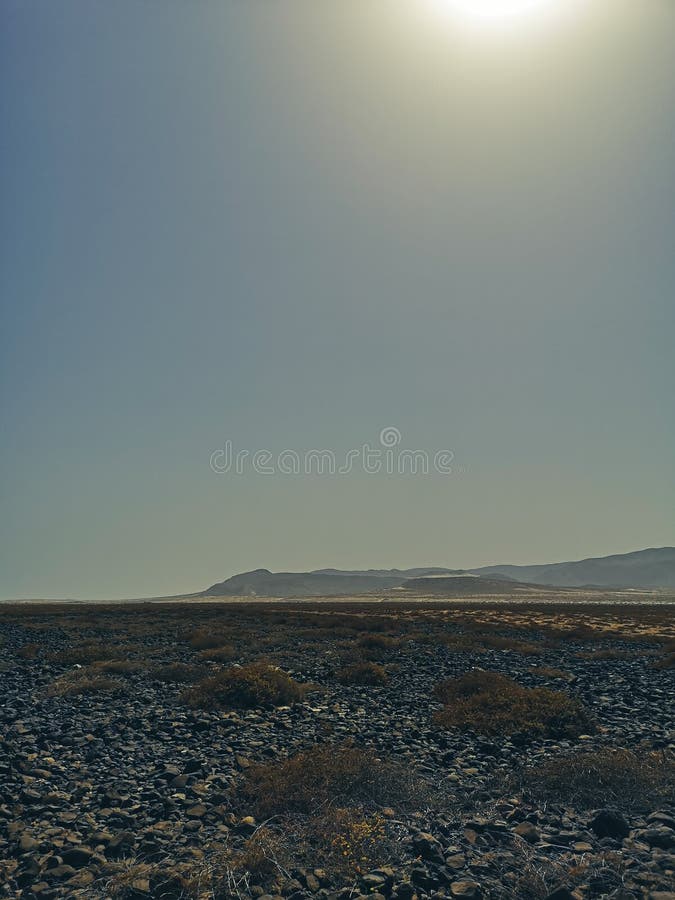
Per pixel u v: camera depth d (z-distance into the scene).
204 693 22.22
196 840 9.74
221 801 11.56
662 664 32.31
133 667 30.02
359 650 38.16
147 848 9.46
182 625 61.72
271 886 8.16
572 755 14.23
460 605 147.50
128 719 19.20
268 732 17.56
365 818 10.30
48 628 57.44
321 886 8.23
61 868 8.72
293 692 22.75
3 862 9.02
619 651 41.19
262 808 10.98
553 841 9.60
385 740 16.58
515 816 10.69
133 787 12.62
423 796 11.59
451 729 17.88
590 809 11.15
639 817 10.66
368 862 8.85
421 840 9.39
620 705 21.55
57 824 10.62
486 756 14.88
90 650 35.78
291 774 11.97
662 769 12.55
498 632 56.19
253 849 8.97
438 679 28.52
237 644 43.56
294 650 40.09
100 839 9.76
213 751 15.36
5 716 19.78
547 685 26.28
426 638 46.78
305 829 9.97
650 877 8.16
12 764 14.18
